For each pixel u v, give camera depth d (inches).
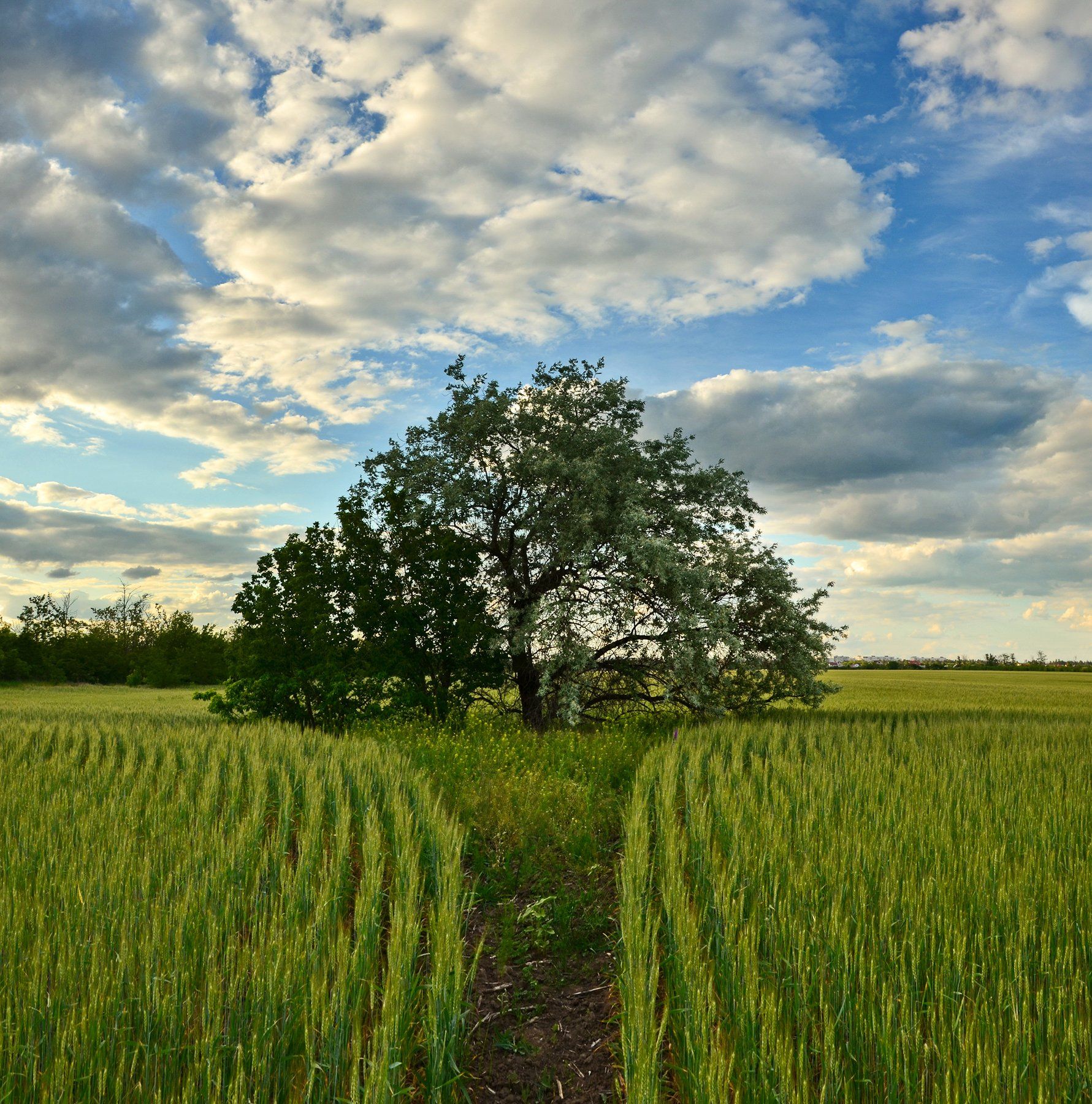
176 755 637.9
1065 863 320.5
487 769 567.5
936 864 299.0
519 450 917.8
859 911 253.3
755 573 960.3
